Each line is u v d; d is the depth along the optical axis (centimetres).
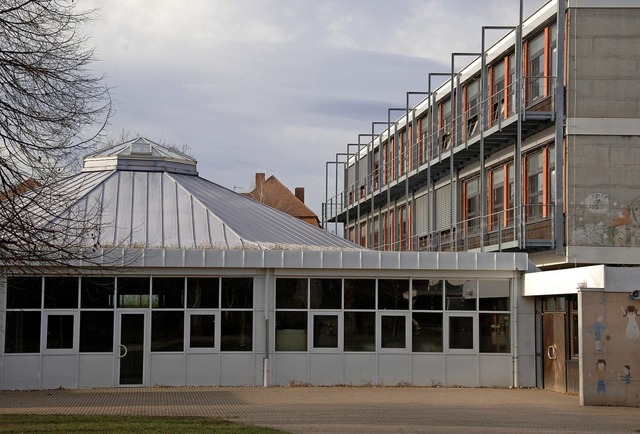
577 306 2580
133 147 3659
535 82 3278
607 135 3006
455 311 2870
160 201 3350
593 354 2309
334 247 3375
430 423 1900
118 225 3134
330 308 2841
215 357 2791
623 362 2305
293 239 3359
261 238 3228
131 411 2120
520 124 3081
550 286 2642
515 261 2866
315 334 2833
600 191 3002
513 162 3484
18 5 1596
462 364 2858
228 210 3428
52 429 1678
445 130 4303
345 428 1797
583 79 3011
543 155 3195
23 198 1611
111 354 2747
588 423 1927
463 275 2883
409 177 4444
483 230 3544
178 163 3678
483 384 2855
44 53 1585
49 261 1669
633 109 3005
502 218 3556
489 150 3666
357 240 5631
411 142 4453
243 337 2806
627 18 3011
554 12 3072
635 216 2995
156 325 2775
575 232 3000
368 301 2858
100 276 2617
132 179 3484
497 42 3634
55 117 1595
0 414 2014
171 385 2767
